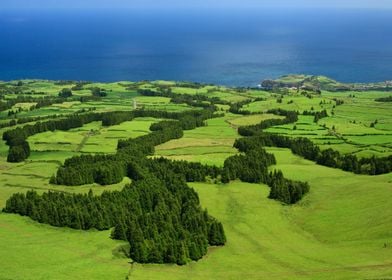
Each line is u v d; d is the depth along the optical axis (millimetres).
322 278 105250
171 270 115312
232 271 114312
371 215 138875
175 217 141000
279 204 164000
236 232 139875
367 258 114625
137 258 119188
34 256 117750
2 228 137125
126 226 134250
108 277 108375
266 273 111875
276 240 134250
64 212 141500
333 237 133125
